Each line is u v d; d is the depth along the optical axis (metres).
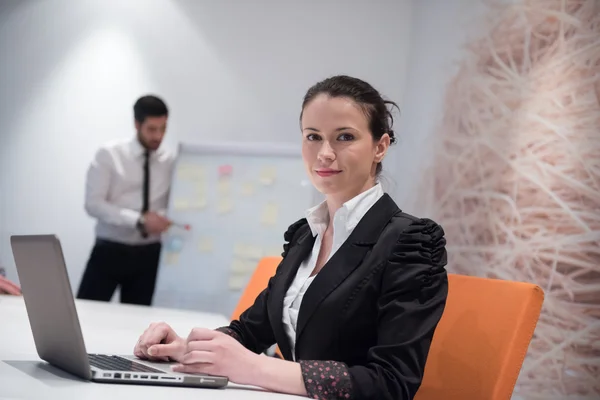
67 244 5.27
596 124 2.89
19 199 5.30
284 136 5.18
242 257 4.59
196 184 4.71
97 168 4.43
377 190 1.35
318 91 1.36
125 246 4.45
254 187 4.65
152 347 1.33
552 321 3.03
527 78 3.40
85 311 2.38
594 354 2.78
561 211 3.05
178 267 4.65
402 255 1.25
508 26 3.59
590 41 2.98
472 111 3.86
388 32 5.03
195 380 1.11
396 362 1.16
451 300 1.42
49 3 5.33
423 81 4.62
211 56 5.23
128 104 5.28
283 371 1.14
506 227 3.43
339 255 1.29
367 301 1.25
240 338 1.55
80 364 1.08
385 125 1.38
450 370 1.34
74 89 5.30
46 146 5.31
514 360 1.26
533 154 3.28
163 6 5.26
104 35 5.29
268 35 5.18
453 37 4.21
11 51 5.34
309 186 4.59
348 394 1.12
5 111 5.34
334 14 5.10
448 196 4.04
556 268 3.04
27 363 1.24
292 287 1.41
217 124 5.22
